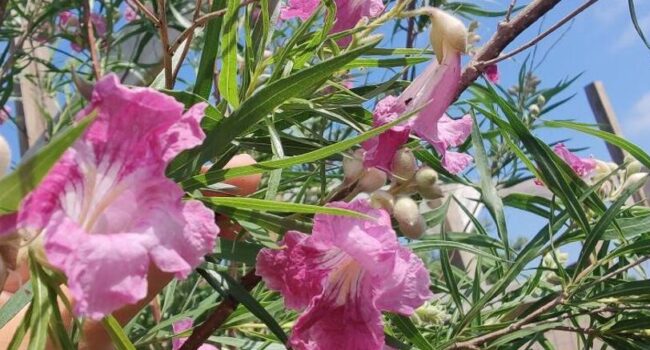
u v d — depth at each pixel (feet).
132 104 0.41
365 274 0.57
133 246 0.39
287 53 0.62
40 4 1.57
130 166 0.42
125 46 1.81
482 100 0.95
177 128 0.43
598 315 0.90
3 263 0.39
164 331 0.94
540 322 0.87
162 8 0.61
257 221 0.59
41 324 0.40
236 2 0.56
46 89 1.87
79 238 0.38
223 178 0.54
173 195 0.42
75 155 0.39
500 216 0.83
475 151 0.84
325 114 0.66
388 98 0.66
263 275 0.58
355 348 0.55
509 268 0.91
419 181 0.64
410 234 0.62
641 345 0.86
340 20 0.73
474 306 0.85
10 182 0.34
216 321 0.64
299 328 0.56
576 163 1.08
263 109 0.52
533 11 0.71
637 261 0.83
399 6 0.64
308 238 0.57
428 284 0.57
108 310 0.37
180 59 0.63
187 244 0.42
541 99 1.41
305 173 0.84
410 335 0.66
